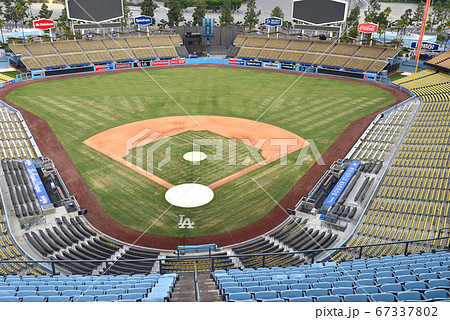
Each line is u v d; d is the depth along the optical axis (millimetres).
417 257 22609
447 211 34156
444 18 154375
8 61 98125
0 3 196250
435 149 47500
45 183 43156
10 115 63125
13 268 27828
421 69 94938
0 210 37094
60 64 94000
